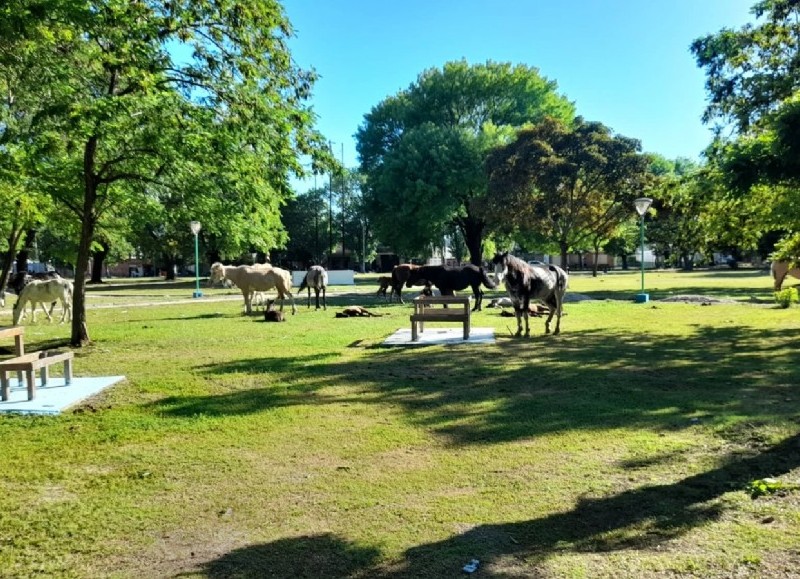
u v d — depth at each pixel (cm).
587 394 756
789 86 1186
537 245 4781
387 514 415
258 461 532
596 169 3147
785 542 351
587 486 454
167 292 3669
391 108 4969
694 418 627
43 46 1002
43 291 1825
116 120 1077
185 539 386
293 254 7688
